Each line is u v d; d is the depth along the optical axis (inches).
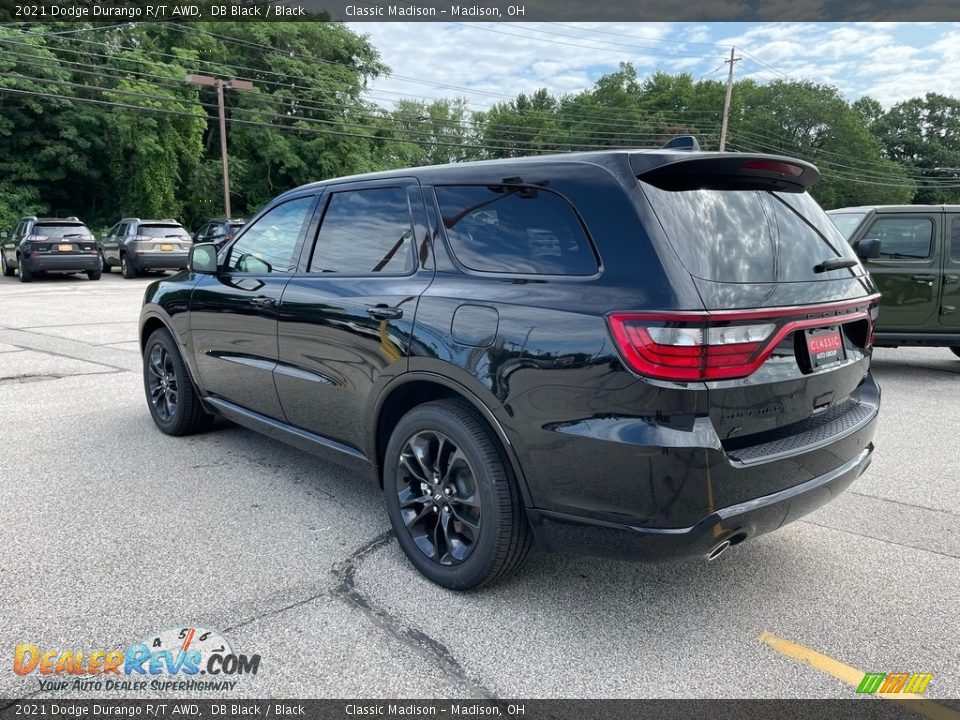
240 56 1587.1
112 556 123.7
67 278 807.1
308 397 141.6
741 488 92.4
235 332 160.7
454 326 108.3
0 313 467.8
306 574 118.9
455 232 116.6
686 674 94.3
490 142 2437.3
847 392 115.9
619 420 90.6
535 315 98.4
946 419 232.1
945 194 3132.4
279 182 1658.5
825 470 106.0
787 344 98.1
